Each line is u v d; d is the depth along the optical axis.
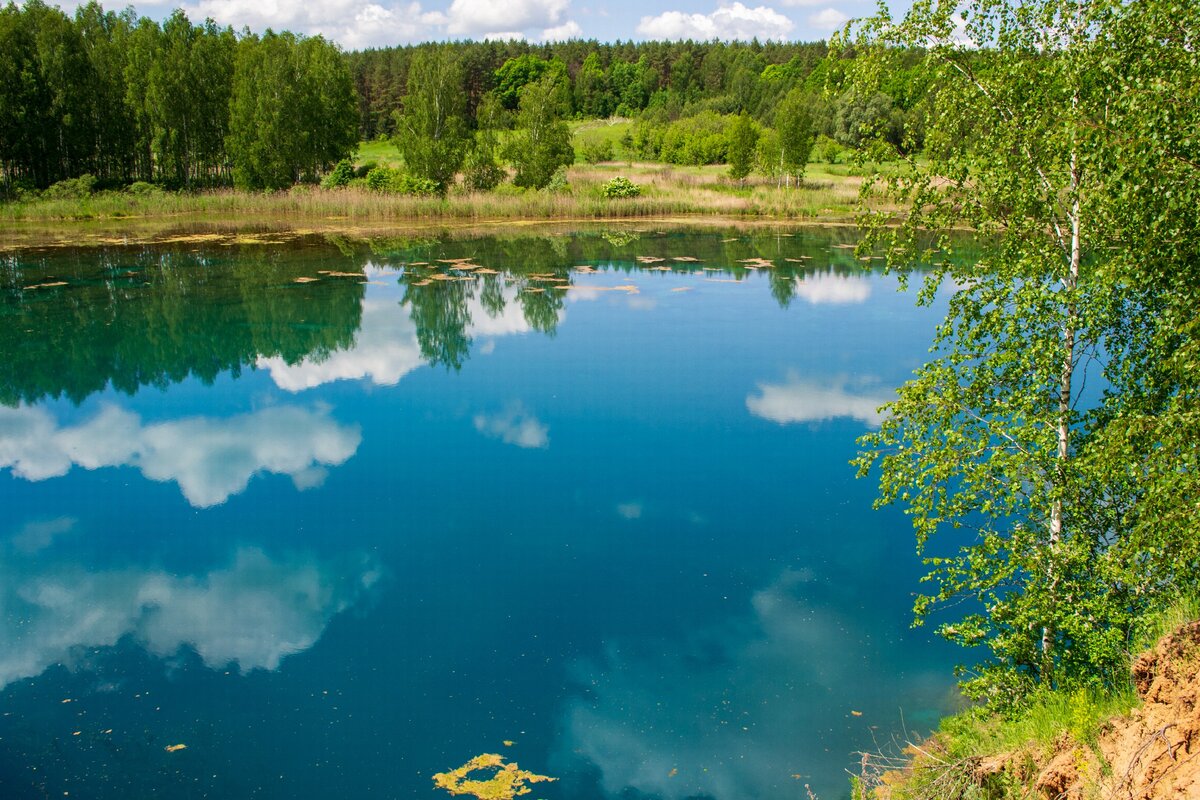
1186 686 6.13
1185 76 6.75
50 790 8.25
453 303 30.05
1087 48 7.61
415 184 55.69
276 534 13.63
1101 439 7.34
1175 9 6.82
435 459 16.61
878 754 8.70
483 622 11.20
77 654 10.52
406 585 12.12
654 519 14.01
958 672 9.45
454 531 13.68
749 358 23.09
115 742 8.95
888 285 33.56
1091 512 8.17
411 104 58.59
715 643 10.70
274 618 11.34
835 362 22.59
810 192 60.41
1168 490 6.56
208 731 9.14
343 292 31.34
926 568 12.38
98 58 59.28
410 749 8.90
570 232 48.44
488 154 58.25
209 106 58.81
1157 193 6.84
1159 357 7.76
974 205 8.59
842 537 13.34
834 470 15.84
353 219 51.91
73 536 13.55
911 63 8.73
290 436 17.91
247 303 29.47
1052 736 7.10
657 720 9.32
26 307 28.20
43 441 17.62
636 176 68.62
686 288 33.00
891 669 10.15
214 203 52.28
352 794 8.26
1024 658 8.44
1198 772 5.41
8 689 9.81
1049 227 8.51
